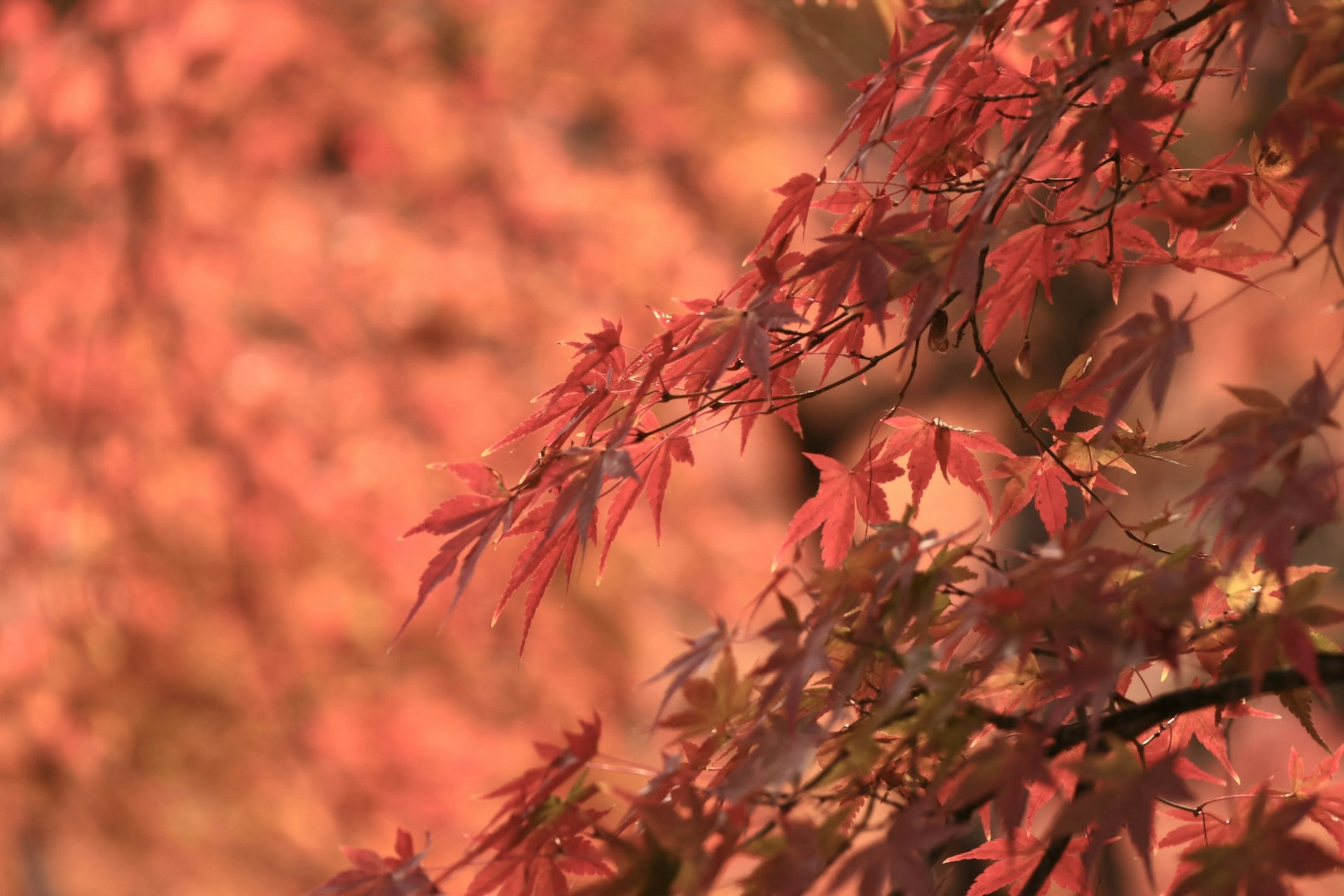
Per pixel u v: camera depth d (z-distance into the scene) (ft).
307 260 27.73
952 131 6.20
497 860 5.52
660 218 30.42
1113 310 26.71
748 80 31.07
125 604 25.29
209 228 27.43
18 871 24.97
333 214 28.35
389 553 25.88
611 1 31.09
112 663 25.20
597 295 29.84
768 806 4.92
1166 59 6.61
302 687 25.32
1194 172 6.47
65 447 26.61
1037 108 5.33
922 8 5.92
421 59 29.32
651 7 31.40
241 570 25.73
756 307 5.71
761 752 4.95
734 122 31.17
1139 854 4.39
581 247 29.94
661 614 29.22
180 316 26.99
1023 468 6.70
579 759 5.31
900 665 4.85
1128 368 4.82
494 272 28.66
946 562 5.17
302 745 25.14
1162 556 6.22
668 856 4.69
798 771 4.70
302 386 26.84
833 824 4.69
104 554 25.61
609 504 23.52
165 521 25.94
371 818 25.07
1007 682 5.74
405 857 5.74
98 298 27.17
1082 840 6.07
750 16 31.14
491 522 5.93
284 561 25.73
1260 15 4.83
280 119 27.71
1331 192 4.48
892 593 5.24
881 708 5.34
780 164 31.30
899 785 5.55
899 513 28.53
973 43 6.05
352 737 24.94
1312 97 4.65
